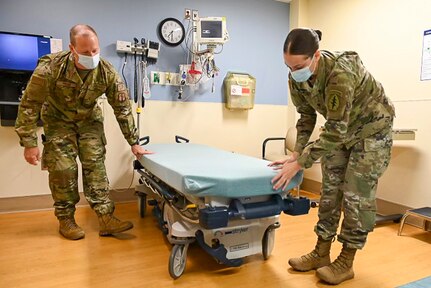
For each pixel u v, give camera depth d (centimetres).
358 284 185
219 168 183
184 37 364
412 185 300
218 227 161
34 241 236
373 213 180
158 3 350
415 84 297
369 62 342
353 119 171
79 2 315
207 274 192
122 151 346
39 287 174
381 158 176
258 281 186
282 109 438
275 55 425
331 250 231
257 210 174
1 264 199
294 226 282
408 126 304
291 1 426
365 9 344
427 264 212
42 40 293
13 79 288
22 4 295
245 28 402
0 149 299
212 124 392
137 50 337
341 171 190
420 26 292
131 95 345
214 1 380
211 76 370
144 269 197
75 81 219
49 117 235
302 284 183
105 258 211
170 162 204
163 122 364
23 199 310
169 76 360
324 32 396
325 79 158
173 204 207
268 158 382
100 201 249
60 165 237
